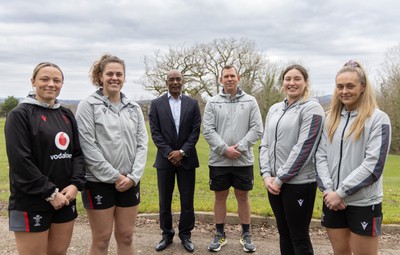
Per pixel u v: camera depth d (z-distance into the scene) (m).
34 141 2.72
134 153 3.43
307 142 3.22
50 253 2.94
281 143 3.43
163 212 4.41
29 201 2.68
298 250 3.35
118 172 3.21
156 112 4.45
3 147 16.67
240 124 4.34
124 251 3.44
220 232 4.49
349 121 2.96
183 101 4.48
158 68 28.27
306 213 3.32
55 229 2.89
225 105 4.40
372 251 2.86
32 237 2.71
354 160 2.88
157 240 4.67
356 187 2.76
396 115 21.66
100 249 3.28
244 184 4.37
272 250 4.40
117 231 3.40
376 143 2.78
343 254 3.04
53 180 2.79
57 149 2.81
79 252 4.27
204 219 5.32
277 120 3.51
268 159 3.62
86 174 3.21
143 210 5.61
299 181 3.28
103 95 3.36
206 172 9.94
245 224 4.47
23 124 2.68
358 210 2.82
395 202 6.52
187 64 28.45
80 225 5.12
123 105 3.40
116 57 3.39
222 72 4.40
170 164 4.38
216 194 4.49
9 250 4.27
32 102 2.79
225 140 4.36
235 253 4.32
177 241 4.66
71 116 3.07
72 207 2.96
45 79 2.83
